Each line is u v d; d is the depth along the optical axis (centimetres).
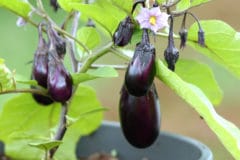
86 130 96
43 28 72
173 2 66
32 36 202
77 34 79
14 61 197
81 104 91
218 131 60
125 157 101
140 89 64
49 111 90
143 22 63
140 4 68
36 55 70
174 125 201
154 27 63
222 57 72
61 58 69
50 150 77
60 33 75
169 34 66
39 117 91
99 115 94
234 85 212
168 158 96
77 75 69
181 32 66
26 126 92
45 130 92
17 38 200
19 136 84
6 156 99
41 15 71
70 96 69
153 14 63
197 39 71
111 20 68
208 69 79
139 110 70
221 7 258
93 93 89
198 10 258
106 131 102
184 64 79
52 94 68
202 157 82
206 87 82
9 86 69
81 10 67
